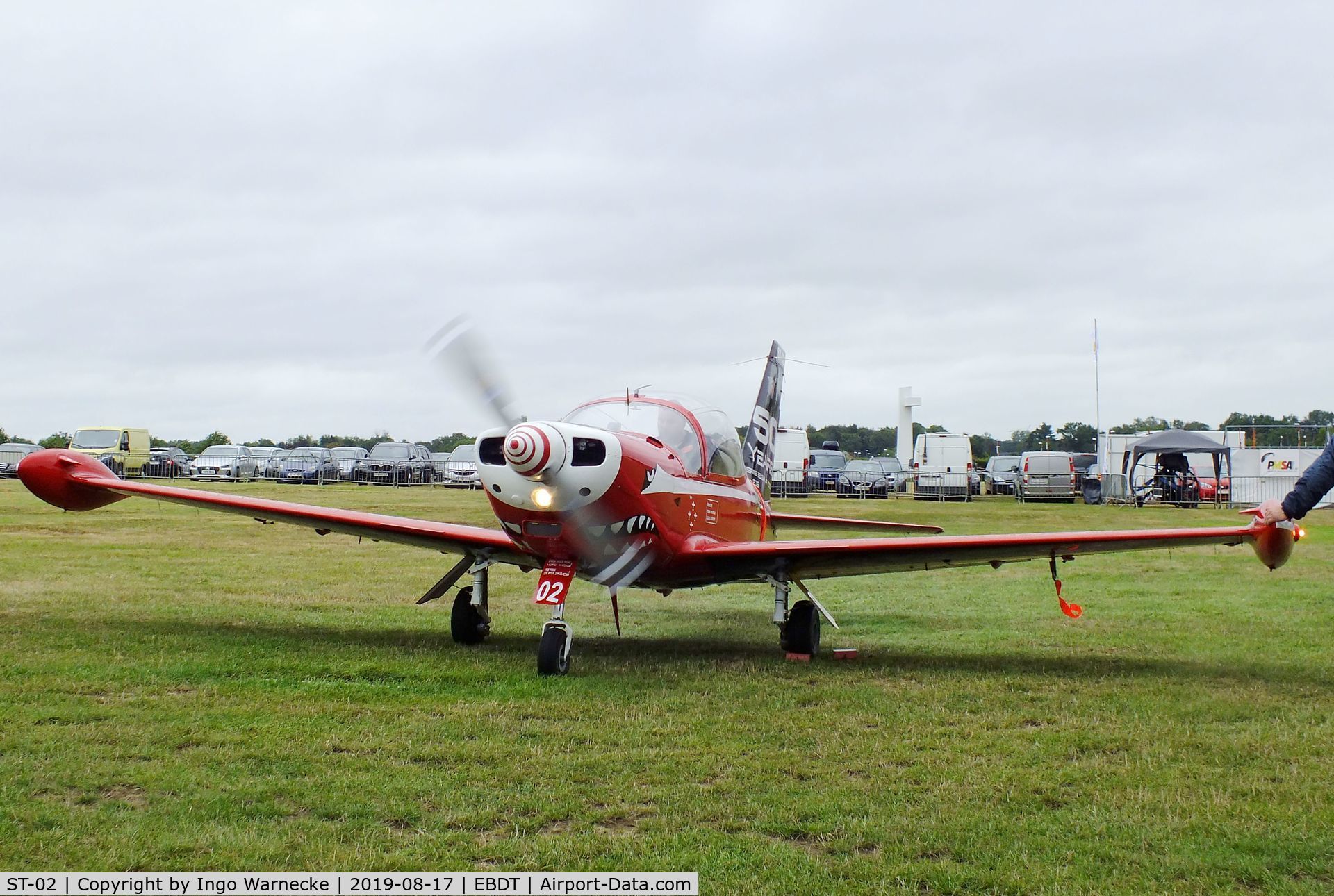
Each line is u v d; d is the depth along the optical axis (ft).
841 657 23.22
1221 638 26.07
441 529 23.31
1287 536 16.97
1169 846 11.30
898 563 23.67
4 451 125.70
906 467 128.06
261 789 12.62
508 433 20.12
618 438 20.88
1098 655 23.72
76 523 56.49
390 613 28.32
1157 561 47.37
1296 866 10.75
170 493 24.86
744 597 35.86
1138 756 14.85
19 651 20.65
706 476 24.45
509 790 12.92
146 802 12.14
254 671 19.58
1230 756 14.82
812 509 83.05
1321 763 14.51
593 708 17.40
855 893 10.11
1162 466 101.91
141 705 16.60
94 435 112.06
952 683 20.15
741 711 17.40
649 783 13.33
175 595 29.96
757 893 10.07
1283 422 244.83
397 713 16.67
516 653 23.04
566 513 20.15
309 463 122.52
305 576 36.09
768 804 12.58
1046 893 10.13
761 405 33.06
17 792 12.22
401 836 11.40
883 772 13.92
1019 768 14.20
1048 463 108.58
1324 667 22.12
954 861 10.94
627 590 37.27
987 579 41.19
